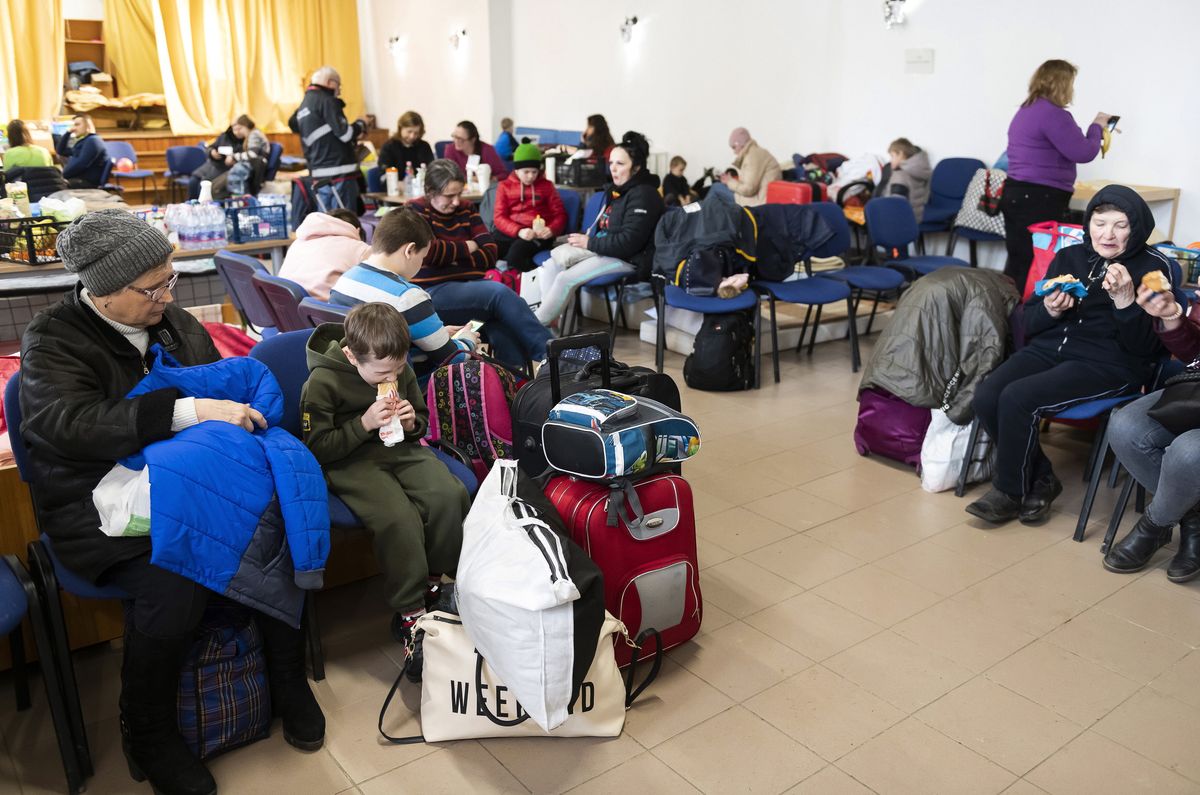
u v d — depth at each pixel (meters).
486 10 10.55
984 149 6.39
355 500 2.11
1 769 1.91
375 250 2.75
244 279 3.33
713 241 4.31
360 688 2.20
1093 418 2.97
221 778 1.90
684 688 2.19
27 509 2.13
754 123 8.00
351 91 13.01
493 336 3.77
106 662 2.27
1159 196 5.33
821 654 2.32
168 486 1.72
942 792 1.87
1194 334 2.66
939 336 3.27
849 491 3.29
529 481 2.12
